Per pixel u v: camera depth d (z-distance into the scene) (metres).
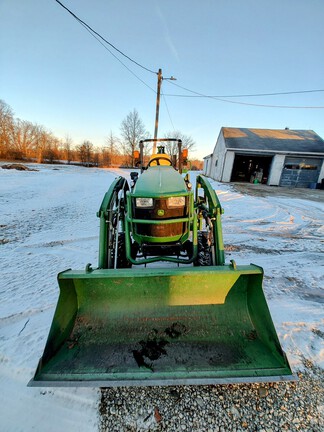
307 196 12.01
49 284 2.90
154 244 2.39
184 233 2.37
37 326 2.19
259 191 13.28
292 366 1.77
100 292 1.91
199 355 1.57
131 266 2.77
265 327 1.62
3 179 12.48
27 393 1.58
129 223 2.50
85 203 7.88
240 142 18.22
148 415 1.44
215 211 2.40
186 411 1.46
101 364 1.48
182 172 4.08
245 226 5.86
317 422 1.40
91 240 4.49
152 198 2.20
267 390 1.59
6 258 3.62
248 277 1.87
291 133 21.30
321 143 18.69
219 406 1.50
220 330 1.77
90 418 1.43
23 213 6.28
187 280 1.89
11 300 2.56
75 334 1.73
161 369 1.45
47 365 1.39
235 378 1.33
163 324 1.83
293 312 2.41
